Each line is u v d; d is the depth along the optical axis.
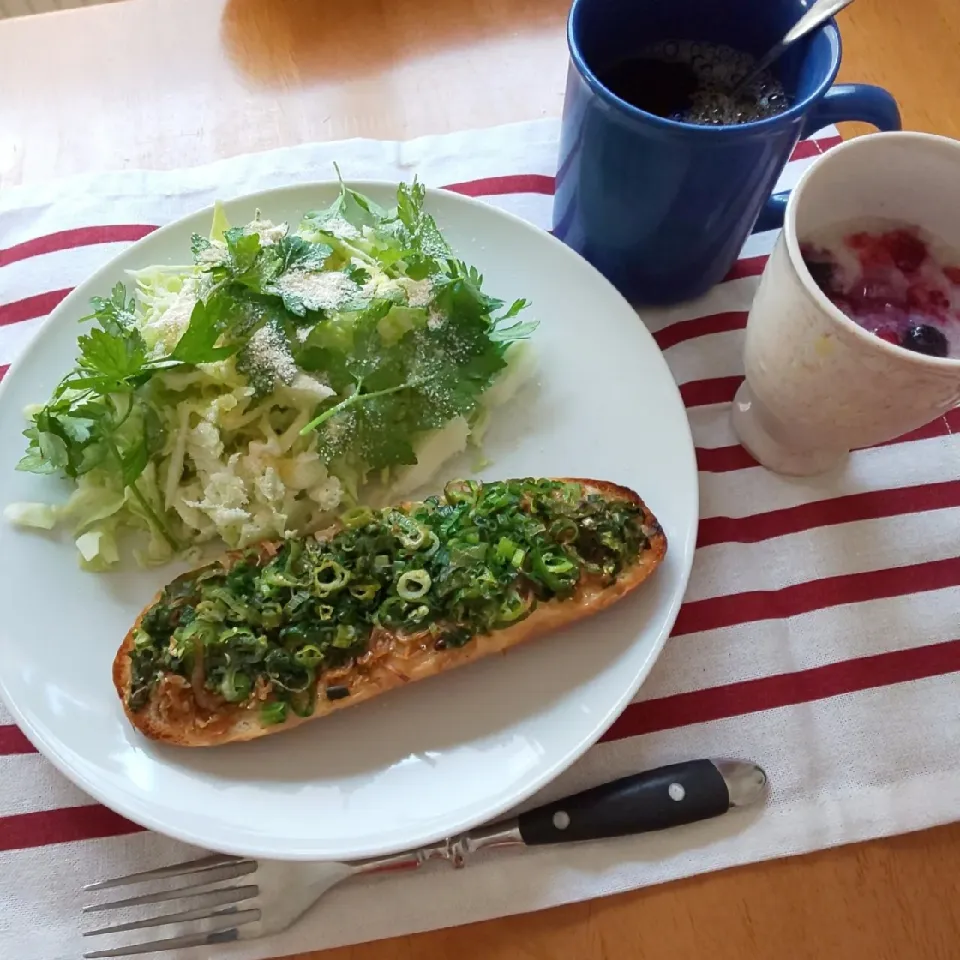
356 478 0.37
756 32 0.36
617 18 0.35
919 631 0.35
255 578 0.33
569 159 0.36
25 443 0.36
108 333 0.33
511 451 0.37
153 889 0.30
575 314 0.39
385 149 0.44
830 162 0.32
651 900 0.31
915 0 0.46
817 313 0.30
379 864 0.30
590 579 0.33
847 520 0.37
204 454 0.35
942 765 0.33
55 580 0.34
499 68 0.46
